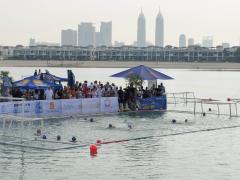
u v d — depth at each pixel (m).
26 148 19.02
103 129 24.55
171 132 23.86
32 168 15.54
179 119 29.91
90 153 18.12
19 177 14.37
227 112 35.50
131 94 34.66
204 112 34.41
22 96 30.52
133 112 33.88
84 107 31.58
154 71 36.97
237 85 87.38
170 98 49.00
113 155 17.81
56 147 19.22
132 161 16.80
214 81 107.56
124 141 20.95
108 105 33.22
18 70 162.75
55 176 14.53
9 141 20.45
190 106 40.50
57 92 32.03
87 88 33.34
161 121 28.59
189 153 18.42
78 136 22.08
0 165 15.95
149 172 15.22
